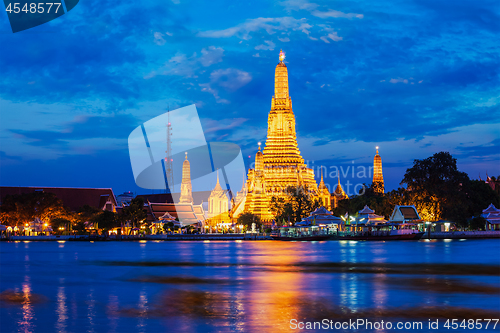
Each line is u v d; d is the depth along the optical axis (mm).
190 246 145125
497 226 169750
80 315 42969
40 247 144250
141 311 44500
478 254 98438
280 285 58406
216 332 37438
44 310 45094
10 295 52844
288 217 191500
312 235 163875
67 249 132875
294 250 117688
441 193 157000
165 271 73688
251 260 90500
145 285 59500
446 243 138750
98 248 137500
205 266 80500
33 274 71312
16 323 40312
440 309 44656
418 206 160125
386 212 171750
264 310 44625
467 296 50656
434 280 61781
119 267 80375
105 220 186625
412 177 161625
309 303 47469
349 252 107562
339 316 42219
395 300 48719
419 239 155500
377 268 74750
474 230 167750
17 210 189625
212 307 45906
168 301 48938
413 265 78438
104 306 46750
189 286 58250
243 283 60281
